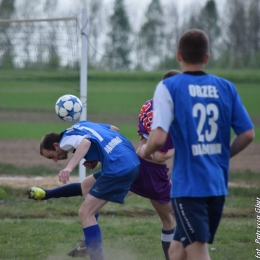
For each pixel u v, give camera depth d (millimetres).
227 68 181000
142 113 17609
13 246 20312
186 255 13195
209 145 12398
